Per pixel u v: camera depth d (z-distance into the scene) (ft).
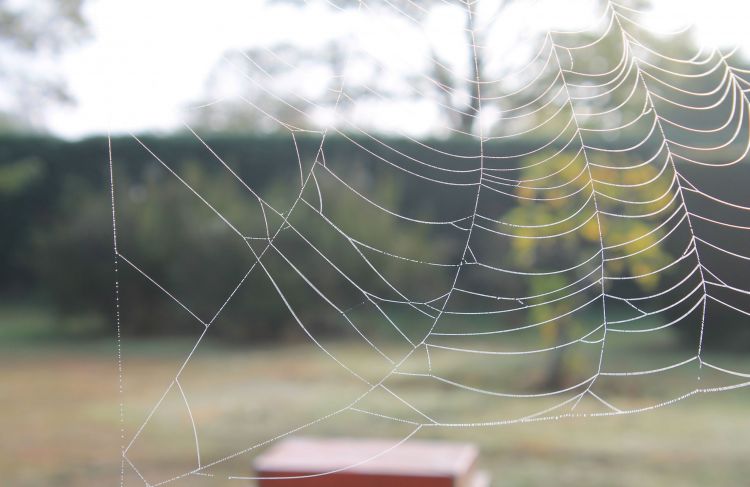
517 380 21.33
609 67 21.52
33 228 38.40
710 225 23.40
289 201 31.01
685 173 23.91
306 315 29.30
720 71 25.21
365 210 30.76
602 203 19.45
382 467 9.22
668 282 24.11
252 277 29.27
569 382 20.80
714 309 23.90
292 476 9.21
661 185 19.21
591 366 22.65
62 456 15.19
